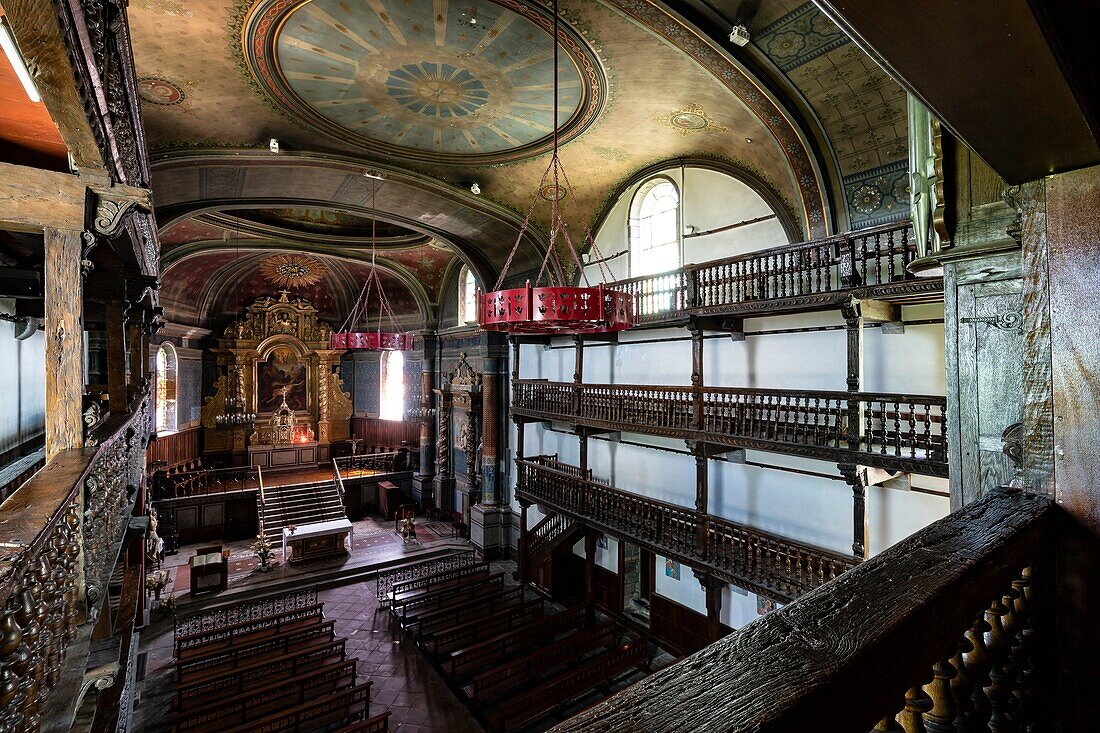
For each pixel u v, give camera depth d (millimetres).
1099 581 2463
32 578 2258
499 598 14602
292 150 11273
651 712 1022
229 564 17766
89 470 3307
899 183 8312
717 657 1242
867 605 1460
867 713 1235
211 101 9406
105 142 3568
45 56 2557
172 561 17953
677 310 11133
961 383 3285
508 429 19281
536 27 7547
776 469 10852
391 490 22859
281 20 7367
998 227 3141
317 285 25766
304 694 10008
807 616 1420
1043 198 2758
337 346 15531
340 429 27016
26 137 4375
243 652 11547
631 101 9578
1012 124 2105
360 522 22516
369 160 12094
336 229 19438
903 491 8906
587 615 13352
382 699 10758
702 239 12172
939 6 1337
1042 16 1384
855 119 8219
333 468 25359
